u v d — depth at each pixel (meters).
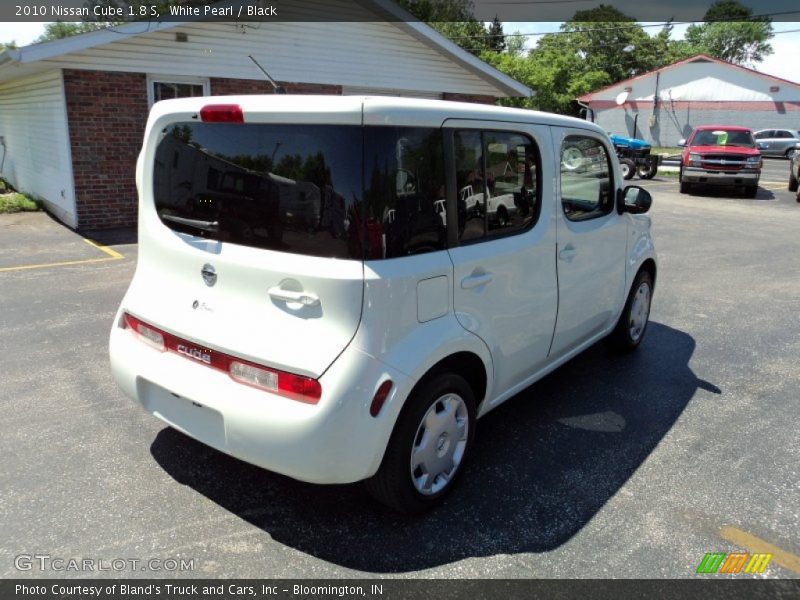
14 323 5.69
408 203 2.64
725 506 3.13
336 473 2.54
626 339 5.05
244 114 2.66
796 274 8.27
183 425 2.91
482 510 3.05
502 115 3.17
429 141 2.73
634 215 4.76
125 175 11.16
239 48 11.95
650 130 40.97
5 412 3.95
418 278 2.67
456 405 3.06
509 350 3.38
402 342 2.64
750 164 16.80
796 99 37.09
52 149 11.55
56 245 9.40
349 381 2.48
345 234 2.52
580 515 3.03
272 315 2.64
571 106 42.62
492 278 3.12
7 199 12.84
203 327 2.81
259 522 2.92
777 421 4.07
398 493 2.81
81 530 2.83
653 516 3.03
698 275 8.13
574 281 3.90
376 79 14.16
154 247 3.09
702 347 5.44
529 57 43.56
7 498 3.04
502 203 3.22
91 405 4.07
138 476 3.26
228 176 2.78
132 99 10.98
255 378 2.64
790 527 2.98
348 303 2.48
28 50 9.51
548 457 3.56
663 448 3.69
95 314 5.98
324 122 2.52
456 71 15.62
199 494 3.12
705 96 39.19
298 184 2.59
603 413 4.13
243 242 2.75
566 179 3.75
